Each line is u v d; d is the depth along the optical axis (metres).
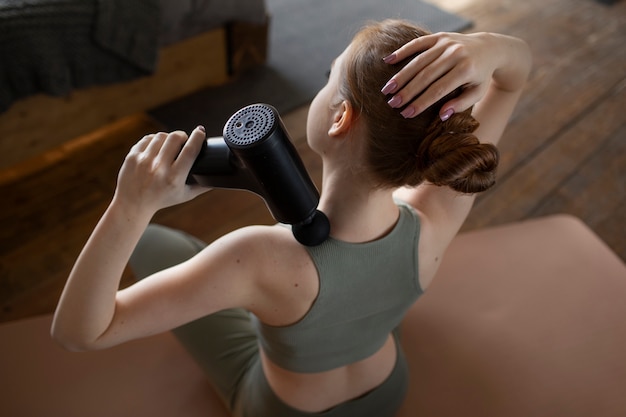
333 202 0.69
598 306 1.25
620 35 2.73
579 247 1.39
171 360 1.14
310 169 1.95
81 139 1.97
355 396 0.92
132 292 0.66
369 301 0.76
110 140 1.98
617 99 2.33
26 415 1.04
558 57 2.55
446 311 1.24
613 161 2.04
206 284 0.66
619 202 1.89
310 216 0.64
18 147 1.75
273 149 0.56
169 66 2.04
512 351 1.16
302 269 0.68
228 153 0.60
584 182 1.96
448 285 1.29
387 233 0.73
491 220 1.81
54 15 1.59
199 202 1.79
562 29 2.74
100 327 0.64
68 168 1.86
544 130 2.15
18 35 1.53
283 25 2.62
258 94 2.22
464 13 2.80
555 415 1.06
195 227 1.72
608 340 1.19
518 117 2.21
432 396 1.08
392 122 0.62
